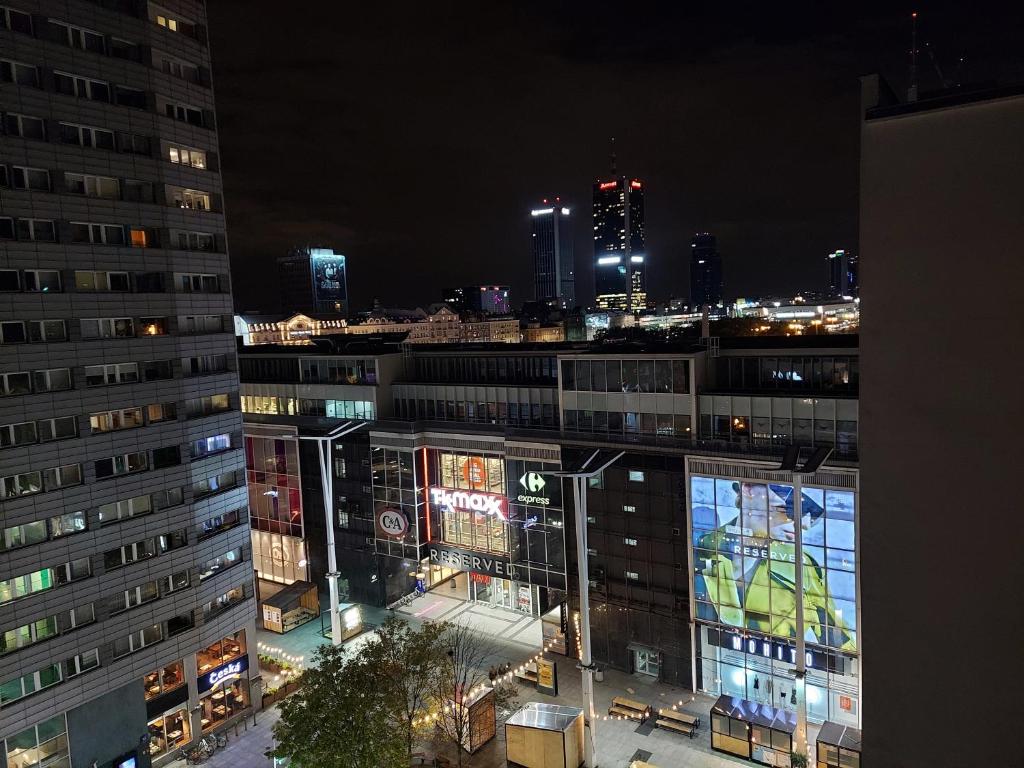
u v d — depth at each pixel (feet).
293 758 131.54
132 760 161.17
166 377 171.73
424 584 257.34
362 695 137.90
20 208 144.46
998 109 37.24
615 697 184.34
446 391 242.78
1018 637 39.34
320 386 266.36
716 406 184.96
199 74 183.11
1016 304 37.73
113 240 162.20
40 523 147.23
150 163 168.66
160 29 171.42
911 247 40.04
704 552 179.52
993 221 37.91
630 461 189.16
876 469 42.39
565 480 202.18
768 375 189.37
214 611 182.29
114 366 160.97
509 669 199.82
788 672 167.02
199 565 177.17
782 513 166.81
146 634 165.78
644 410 195.11
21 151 144.87
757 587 172.55
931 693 42.11
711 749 163.02
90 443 155.53
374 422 239.09
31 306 146.00
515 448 212.02
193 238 180.24
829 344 195.52
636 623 193.57
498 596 242.17
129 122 164.14
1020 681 39.52
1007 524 39.04
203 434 180.24
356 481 247.09
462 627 224.12
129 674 160.97
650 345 211.61
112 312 160.45
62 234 151.53
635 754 162.20
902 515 41.93
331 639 226.99
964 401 39.45
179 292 175.22
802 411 174.09
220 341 186.29
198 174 181.06
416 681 157.38
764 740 155.84
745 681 177.58
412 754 161.17
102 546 157.07
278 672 210.18
